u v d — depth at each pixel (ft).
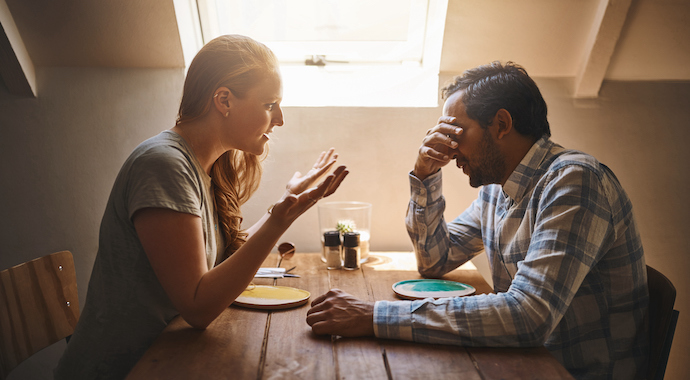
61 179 5.61
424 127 5.86
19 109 5.51
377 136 5.86
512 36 5.54
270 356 2.79
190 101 3.49
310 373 2.58
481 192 4.57
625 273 3.43
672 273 5.95
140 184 3.02
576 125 5.86
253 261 3.01
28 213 5.63
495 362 2.72
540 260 2.98
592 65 5.57
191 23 5.65
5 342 3.33
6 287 3.41
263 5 5.94
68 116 5.55
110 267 3.27
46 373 5.83
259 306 3.56
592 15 5.34
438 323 2.95
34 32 5.21
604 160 5.90
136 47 5.39
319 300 3.30
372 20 6.05
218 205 4.05
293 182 3.98
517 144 3.68
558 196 3.15
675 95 5.84
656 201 5.90
